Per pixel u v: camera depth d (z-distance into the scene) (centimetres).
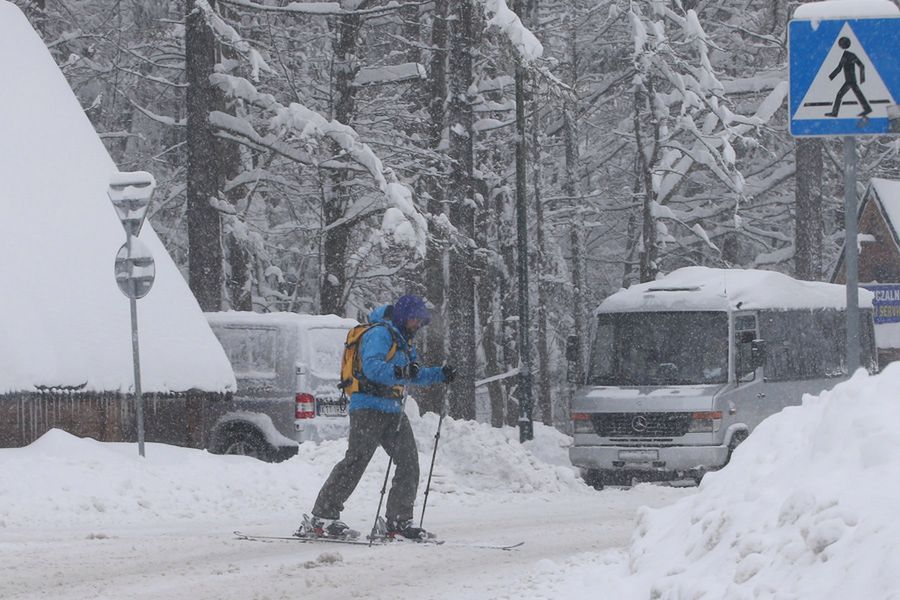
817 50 1734
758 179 9988
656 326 4997
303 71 7788
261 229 7844
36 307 3984
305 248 8381
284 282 7819
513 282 9275
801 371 5422
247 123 6531
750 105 8944
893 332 9094
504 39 5819
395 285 8512
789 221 10244
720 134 7656
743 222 9525
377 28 8362
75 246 4272
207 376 4294
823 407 1677
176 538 2588
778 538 1328
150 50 8075
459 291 6706
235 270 7675
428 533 2611
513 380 9631
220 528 2822
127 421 4138
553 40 9356
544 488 4322
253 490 3462
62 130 4650
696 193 9794
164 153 7862
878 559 1080
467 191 6600
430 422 4672
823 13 1733
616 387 4969
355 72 6944
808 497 1322
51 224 4278
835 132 1731
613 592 1636
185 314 4394
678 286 5109
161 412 4256
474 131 7419
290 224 7819
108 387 4022
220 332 4603
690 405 4772
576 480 4447
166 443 4278
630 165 10269
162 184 8094
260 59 6122
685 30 7669
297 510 3309
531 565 2267
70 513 3014
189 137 6347
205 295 6341
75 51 8256
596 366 5078
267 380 4484
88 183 4544
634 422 4831
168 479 3369
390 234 5728
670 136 7894
